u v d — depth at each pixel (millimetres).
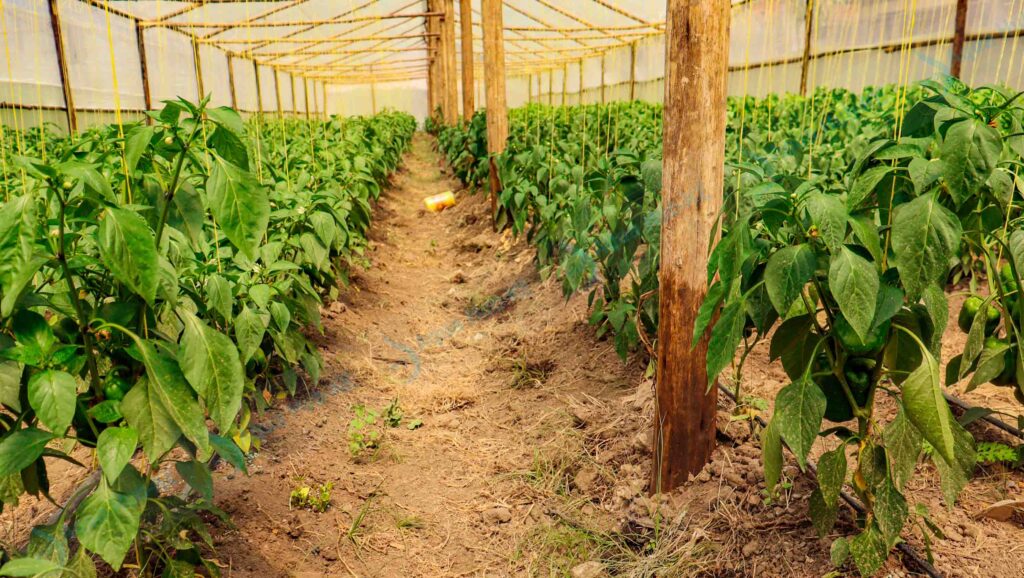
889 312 1963
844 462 2211
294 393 4098
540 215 6102
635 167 4258
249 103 22703
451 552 3082
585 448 3680
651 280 3949
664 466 3096
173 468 3340
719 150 2799
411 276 7586
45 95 12117
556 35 22625
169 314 2771
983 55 10078
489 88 8617
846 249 1963
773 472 2248
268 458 3621
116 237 1772
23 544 2871
